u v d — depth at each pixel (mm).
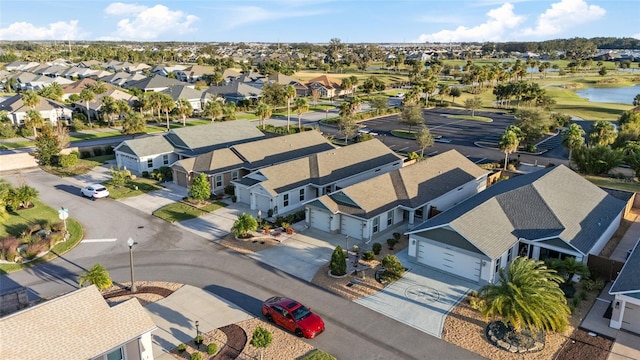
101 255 34000
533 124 72000
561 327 23234
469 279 30469
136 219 41125
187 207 44219
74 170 57438
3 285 29625
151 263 32719
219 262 32906
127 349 20875
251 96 115188
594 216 35812
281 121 96125
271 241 36531
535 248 32125
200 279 30453
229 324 25281
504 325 24875
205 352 22719
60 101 102625
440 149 71500
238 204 45250
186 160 50469
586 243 31359
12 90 126688
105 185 51156
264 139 61656
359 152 52875
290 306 25125
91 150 64562
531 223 33188
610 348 23062
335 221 37938
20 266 32219
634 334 24266
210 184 48438
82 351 19234
